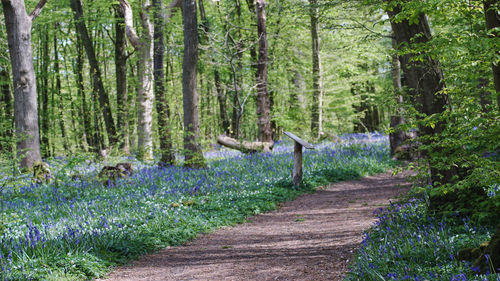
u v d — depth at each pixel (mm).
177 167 16531
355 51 18219
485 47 4207
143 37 19719
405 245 5418
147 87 20234
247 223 9789
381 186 13312
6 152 12312
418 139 5707
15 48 16188
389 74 22750
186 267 6629
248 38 22969
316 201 11773
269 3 20969
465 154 5387
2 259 5996
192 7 16875
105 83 32781
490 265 4391
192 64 16781
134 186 13297
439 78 6723
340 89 28906
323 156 17750
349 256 6168
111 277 6305
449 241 5434
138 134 20312
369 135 25984
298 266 6121
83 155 13797
